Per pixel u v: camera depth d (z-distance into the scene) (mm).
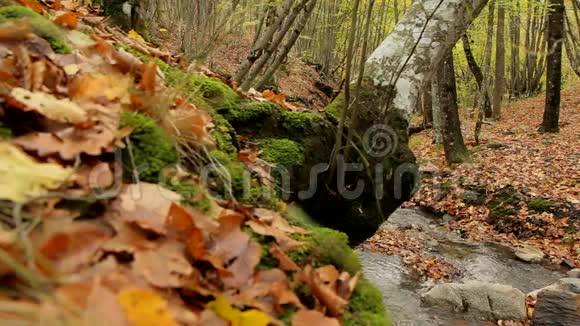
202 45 4172
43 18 2117
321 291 1454
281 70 12883
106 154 1494
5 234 986
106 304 840
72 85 1739
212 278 1293
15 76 1632
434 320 4953
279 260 1531
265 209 1844
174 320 982
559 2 12492
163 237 1256
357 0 2471
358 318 1536
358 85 2574
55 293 866
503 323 4863
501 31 16391
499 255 7406
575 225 7855
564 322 4398
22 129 1409
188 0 5992
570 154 10891
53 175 1262
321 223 2943
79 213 1207
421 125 17172
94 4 4262
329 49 18469
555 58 13055
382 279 6059
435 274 6410
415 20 3328
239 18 4539
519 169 10297
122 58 2115
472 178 10211
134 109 1782
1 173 1185
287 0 4059
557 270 6875
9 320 777
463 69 24344
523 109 19172
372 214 3070
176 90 2023
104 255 1114
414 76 3178
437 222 9070
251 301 1266
